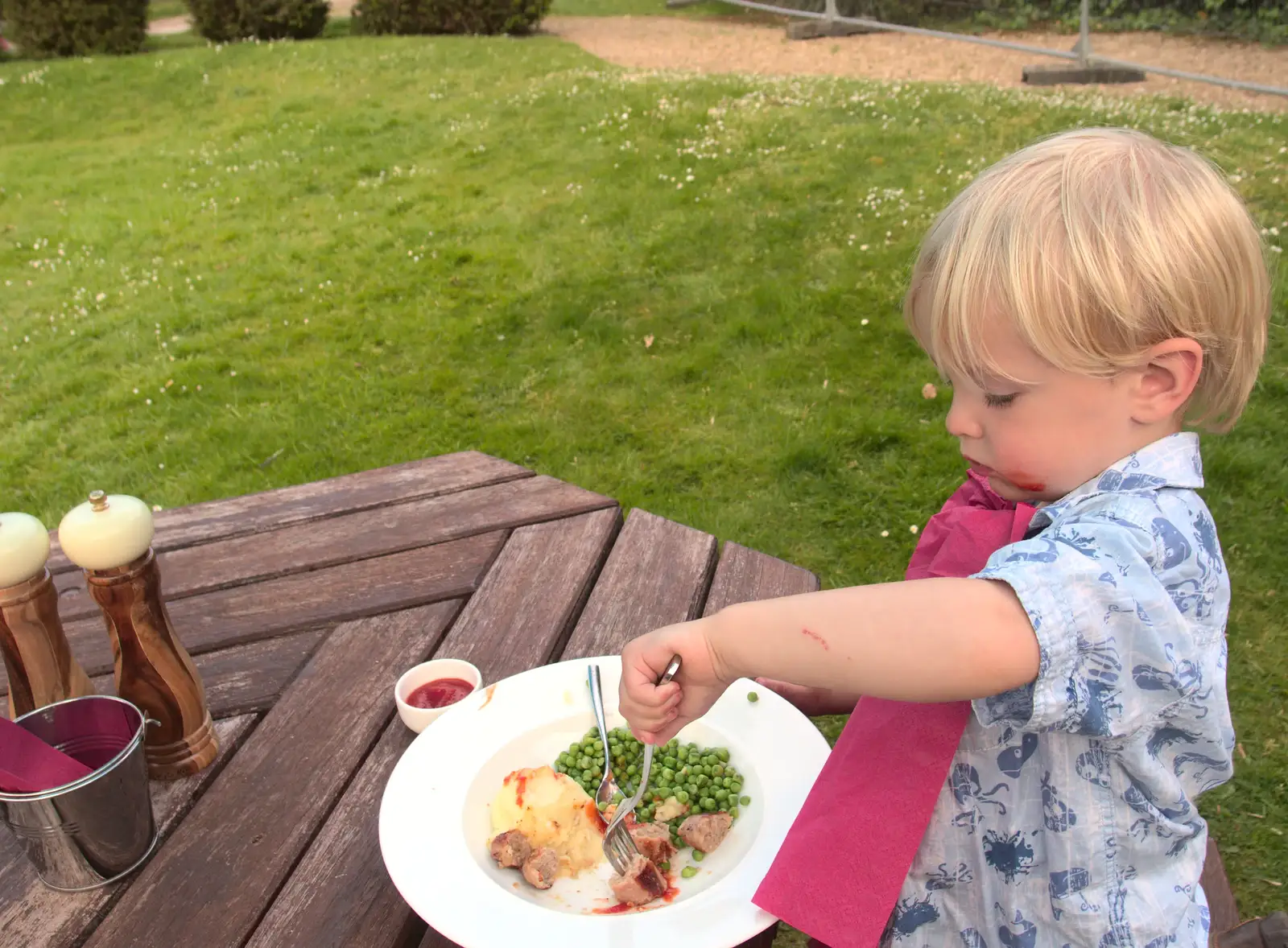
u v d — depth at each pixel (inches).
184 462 182.5
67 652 56.6
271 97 432.8
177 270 271.1
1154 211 34.3
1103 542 35.3
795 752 54.0
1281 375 177.2
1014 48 409.4
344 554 78.8
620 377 198.2
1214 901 60.6
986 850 42.5
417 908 44.4
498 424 185.3
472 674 63.1
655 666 39.2
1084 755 39.4
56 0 542.3
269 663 66.8
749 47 505.0
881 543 150.2
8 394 214.2
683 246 249.0
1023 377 36.2
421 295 240.5
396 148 352.8
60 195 340.8
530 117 366.9
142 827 50.6
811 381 189.9
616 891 47.3
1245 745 113.6
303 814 54.2
